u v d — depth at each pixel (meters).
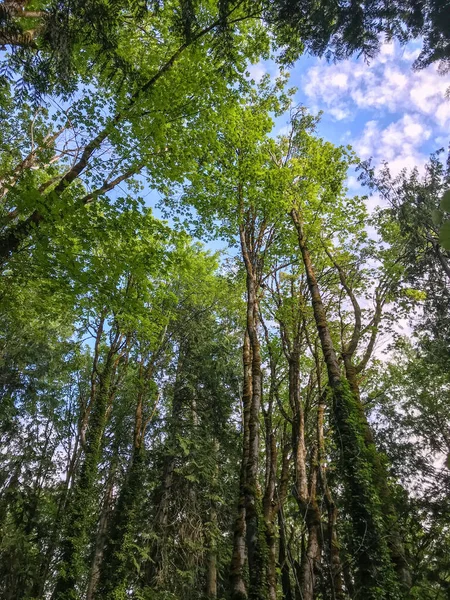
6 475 18.05
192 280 19.62
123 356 20.94
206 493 15.45
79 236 9.05
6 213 9.99
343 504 9.55
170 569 13.89
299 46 6.72
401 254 15.51
